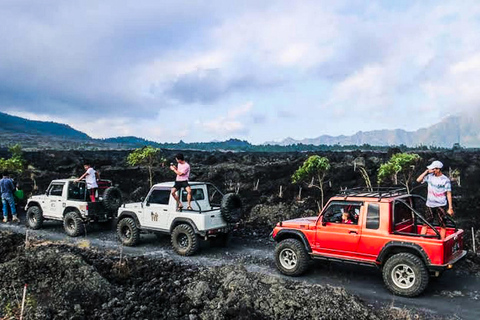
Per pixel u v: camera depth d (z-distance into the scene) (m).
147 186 21.73
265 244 11.29
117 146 148.12
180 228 10.04
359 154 26.97
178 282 7.64
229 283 7.05
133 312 6.64
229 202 10.35
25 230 13.73
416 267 6.82
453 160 22.61
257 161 31.42
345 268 8.83
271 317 6.20
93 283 7.29
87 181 12.71
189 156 36.31
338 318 6.04
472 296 6.98
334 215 8.25
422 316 6.19
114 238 12.30
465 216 12.28
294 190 17.97
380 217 7.38
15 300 6.95
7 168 19.27
